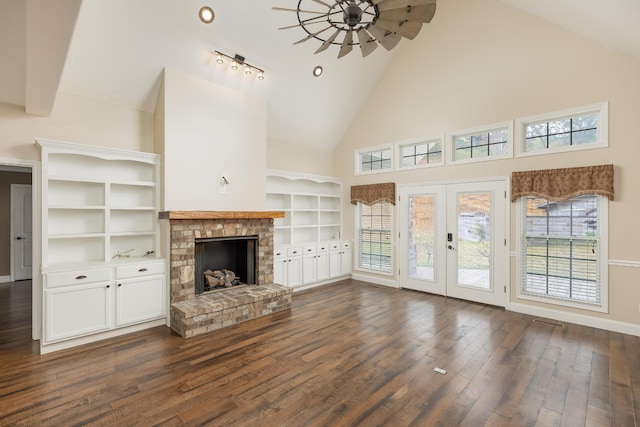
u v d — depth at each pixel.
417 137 5.59
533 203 4.38
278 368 2.84
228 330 3.75
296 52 4.73
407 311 4.48
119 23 3.44
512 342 3.42
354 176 6.58
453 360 3.01
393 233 5.96
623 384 2.59
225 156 4.57
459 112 5.07
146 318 3.76
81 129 3.77
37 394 2.42
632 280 3.64
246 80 4.69
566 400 2.38
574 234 4.05
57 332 3.15
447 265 5.24
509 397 2.42
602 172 3.75
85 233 3.65
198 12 3.72
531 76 4.36
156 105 4.27
